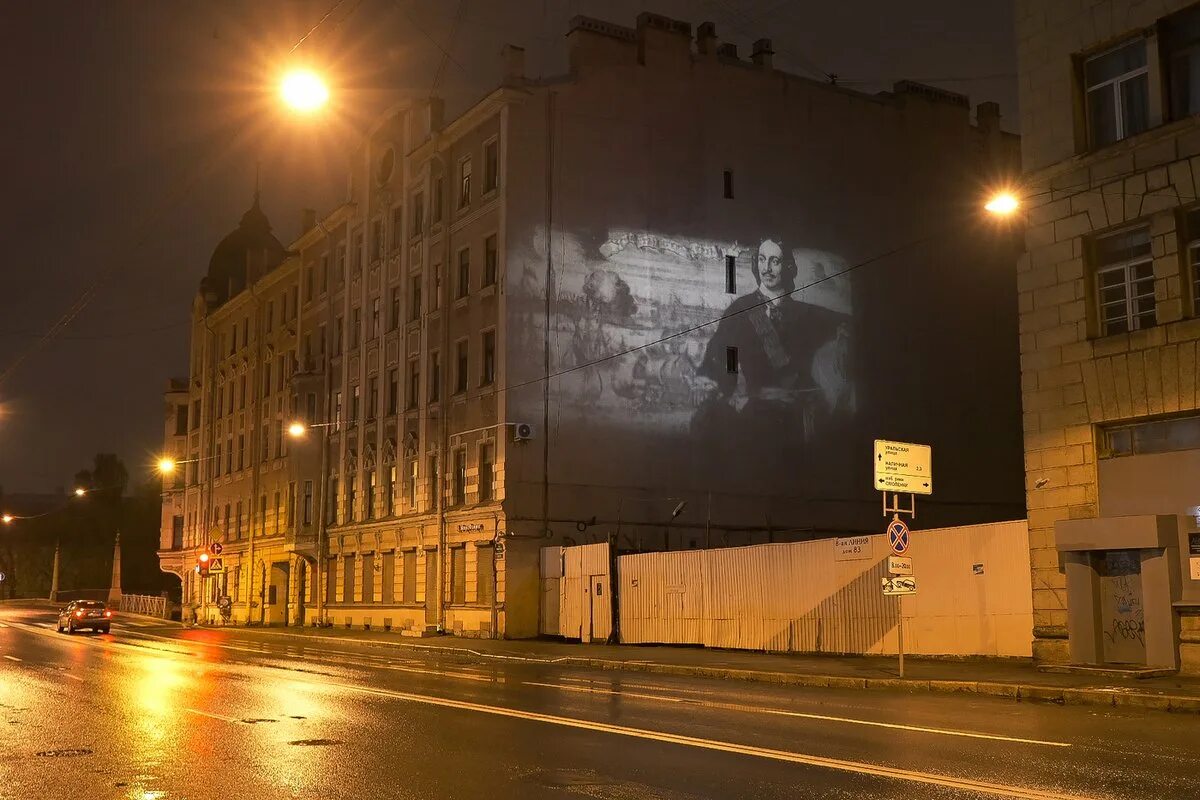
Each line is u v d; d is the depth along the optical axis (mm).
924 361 44031
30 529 116875
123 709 15273
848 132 43750
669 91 40312
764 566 27875
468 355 39531
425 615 40969
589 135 38844
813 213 42469
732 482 39312
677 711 14281
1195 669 18641
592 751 10688
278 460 57750
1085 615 20188
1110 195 20922
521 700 15891
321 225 52938
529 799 8469
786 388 40875
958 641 22938
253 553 59500
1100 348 20828
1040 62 22438
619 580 32688
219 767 10172
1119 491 20359
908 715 13883
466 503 38812
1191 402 19359
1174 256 19875
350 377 49938
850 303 42750
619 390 37969
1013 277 46781
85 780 9641
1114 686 16766
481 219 39375
